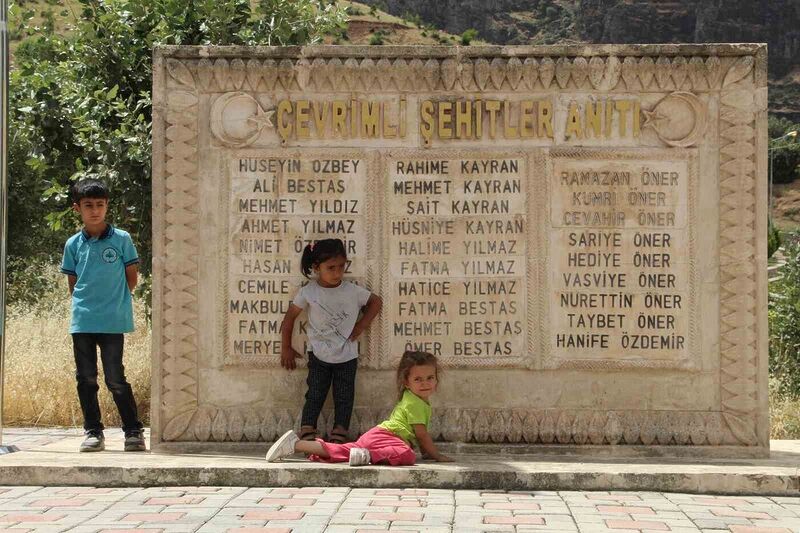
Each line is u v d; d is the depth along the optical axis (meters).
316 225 7.34
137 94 10.95
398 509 5.62
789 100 100.12
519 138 7.32
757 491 6.33
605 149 7.30
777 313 12.16
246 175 7.35
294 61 7.34
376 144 7.35
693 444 7.21
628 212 7.30
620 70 7.30
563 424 7.22
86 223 7.46
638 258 7.29
